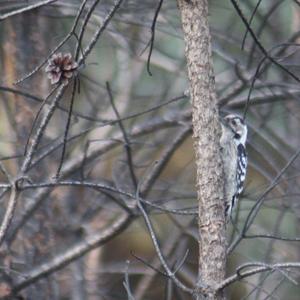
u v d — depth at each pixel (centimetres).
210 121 893
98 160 1420
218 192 888
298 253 1591
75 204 1510
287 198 1420
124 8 1349
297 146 1550
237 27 1606
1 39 1446
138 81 1711
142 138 1634
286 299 1516
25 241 1338
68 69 869
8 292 1268
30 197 1310
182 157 1877
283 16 1645
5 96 1399
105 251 1845
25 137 1349
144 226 1595
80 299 1440
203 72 896
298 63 1445
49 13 1404
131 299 876
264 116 1513
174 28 1373
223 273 877
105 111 1559
